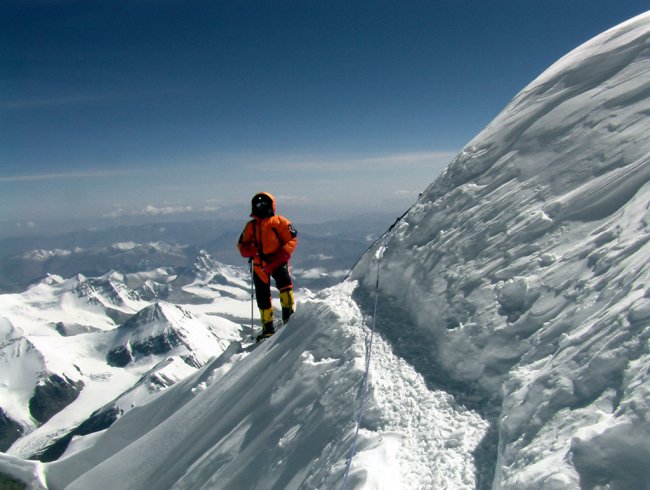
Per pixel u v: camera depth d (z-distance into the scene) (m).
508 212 5.88
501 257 5.29
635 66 6.34
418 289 6.29
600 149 5.49
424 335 5.65
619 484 2.29
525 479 2.66
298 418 5.60
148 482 8.48
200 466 6.61
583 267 4.21
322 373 6.00
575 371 3.06
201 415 9.30
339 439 4.55
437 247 6.52
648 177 4.49
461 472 3.52
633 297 3.18
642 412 2.41
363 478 3.59
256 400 7.03
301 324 8.08
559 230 4.94
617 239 4.12
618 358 2.85
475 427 3.95
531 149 6.63
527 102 7.87
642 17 7.46
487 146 7.70
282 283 9.45
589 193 5.04
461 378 4.62
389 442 4.04
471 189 7.03
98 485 9.62
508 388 3.66
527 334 4.21
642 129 5.24
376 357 5.56
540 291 4.41
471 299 5.16
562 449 2.65
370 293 7.62
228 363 11.77
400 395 4.68
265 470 5.24
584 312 3.69
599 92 6.46
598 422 2.61
